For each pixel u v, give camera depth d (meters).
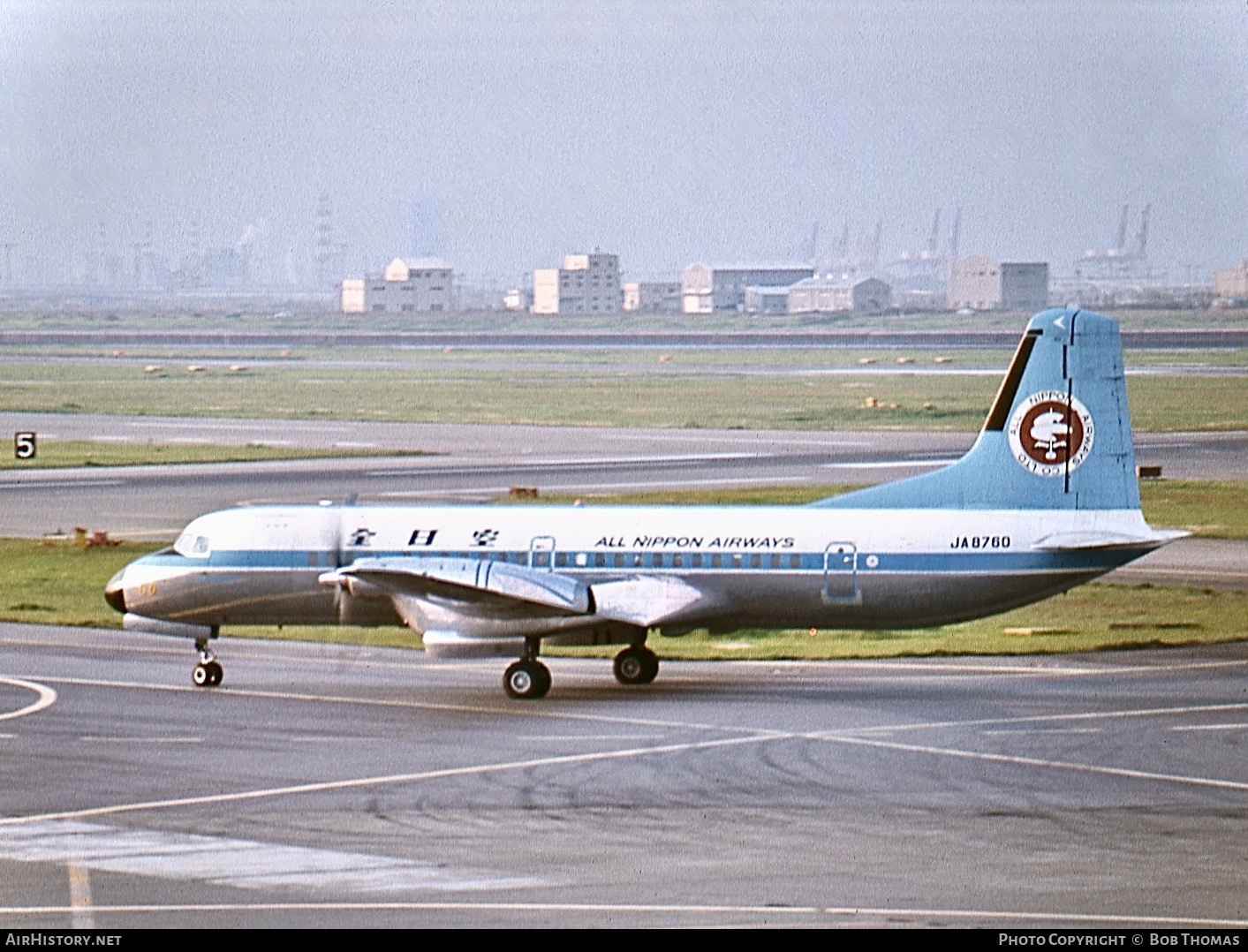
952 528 191.00
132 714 175.00
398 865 113.56
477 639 184.75
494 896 105.12
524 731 165.00
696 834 122.94
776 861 114.69
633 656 193.88
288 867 112.88
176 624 198.62
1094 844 119.69
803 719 170.88
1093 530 191.38
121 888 107.44
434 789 138.88
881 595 190.50
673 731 164.50
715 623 193.50
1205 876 110.44
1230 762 149.50
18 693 187.25
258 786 140.00
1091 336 191.38
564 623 185.38
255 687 192.12
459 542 195.12
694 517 194.25
